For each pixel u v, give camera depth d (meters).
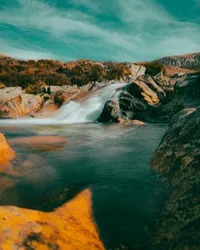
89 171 4.23
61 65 40.44
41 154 5.73
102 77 30.56
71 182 3.66
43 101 22.86
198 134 3.08
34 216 2.00
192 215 2.02
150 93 18.44
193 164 2.70
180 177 2.77
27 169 4.43
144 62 40.09
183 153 3.10
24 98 21.64
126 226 2.22
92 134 9.73
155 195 2.85
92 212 2.46
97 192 2.98
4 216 1.82
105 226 2.22
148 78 19.83
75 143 7.39
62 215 2.22
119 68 33.88
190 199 2.23
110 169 4.29
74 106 20.83
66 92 24.25
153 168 3.77
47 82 30.09
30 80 29.98
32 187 3.51
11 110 19.81
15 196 3.18
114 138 8.44
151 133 9.86
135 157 5.22
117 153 5.75
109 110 17.11
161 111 16.33
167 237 1.96
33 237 1.69
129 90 18.58
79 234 1.96
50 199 2.92
